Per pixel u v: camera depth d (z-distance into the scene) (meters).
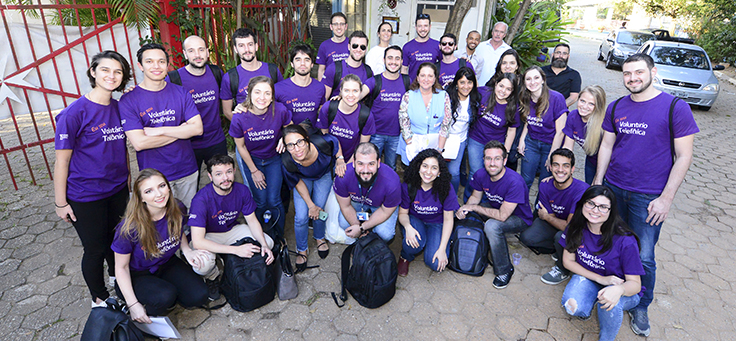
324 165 3.13
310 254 3.62
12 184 4.68
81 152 2.57
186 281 2.81
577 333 2.78
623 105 2.75
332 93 4.48
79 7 4.31
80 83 4.66
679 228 4.17
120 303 2.49
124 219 2.53
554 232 3.56
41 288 3.05
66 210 2.58
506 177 3.41
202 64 3.39
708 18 16.72
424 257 3.41
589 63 15.88
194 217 2.88
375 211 3.31
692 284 3.28
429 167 3.00
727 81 13.82
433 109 3.72
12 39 4.15
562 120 3.88
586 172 3.91
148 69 2.72
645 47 11.09
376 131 4.14
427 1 7.63
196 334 2.69
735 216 4.46
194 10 5.20
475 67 5.28
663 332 2.78
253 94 2.96
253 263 2.85
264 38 6.24
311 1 7.76
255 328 2.76
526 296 3.14
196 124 2.99
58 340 2.59
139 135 2.76
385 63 3.89
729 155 6.47
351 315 2.90
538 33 8.25
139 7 4.47
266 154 3.34
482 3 7.52
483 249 3.33
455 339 2.71
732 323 2.86
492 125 3.98
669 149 2.59
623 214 2.92
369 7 7.71
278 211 3.40
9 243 3.59
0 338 2.58
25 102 4.38
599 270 2.77
